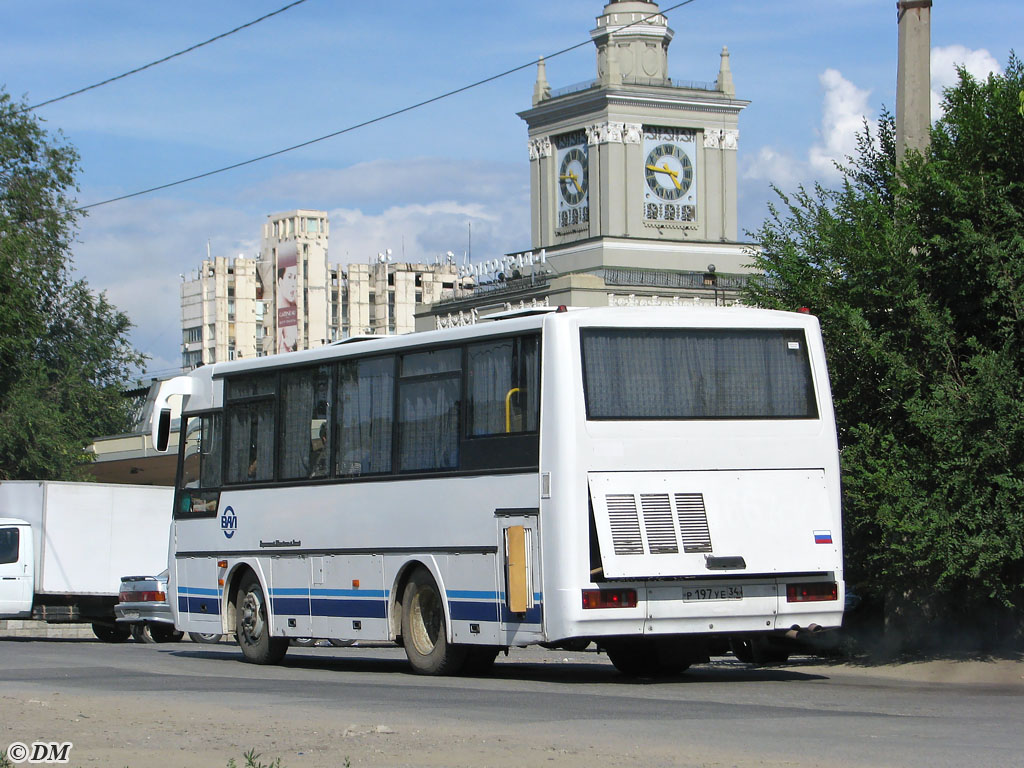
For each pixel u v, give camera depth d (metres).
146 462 67.31
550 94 99.19
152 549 35.75
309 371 19.23
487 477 16.23
